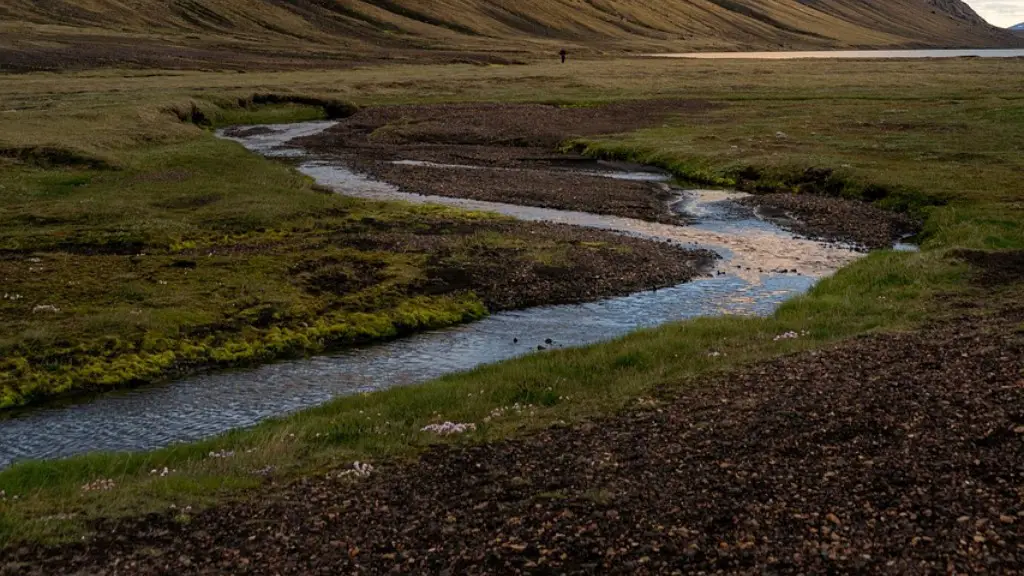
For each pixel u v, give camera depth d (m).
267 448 18.73
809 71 149.88
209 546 14.54
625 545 13.66
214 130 88.56
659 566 12.94
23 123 66.75
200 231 42.16
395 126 88.38
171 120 78.81
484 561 13.51
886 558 12.42
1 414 23.39
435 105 103.06
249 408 23.95
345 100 105.12
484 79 128.88
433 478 17.08
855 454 16.20
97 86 100.75
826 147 68.06
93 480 17.84
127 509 15.88
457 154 74.69
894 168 57.31
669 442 17.98
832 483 15.09
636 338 27.41
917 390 19.11
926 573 11.91
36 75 112.88
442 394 22.48
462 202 53.31
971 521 13.12
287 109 101.19
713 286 35.81
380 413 21.28
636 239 43.25
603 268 37.84
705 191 58.19
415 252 39.31
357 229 43.75
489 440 18.97
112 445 21.47
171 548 14.48
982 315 26.02
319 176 62.41
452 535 14.51
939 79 126.25
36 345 26.84
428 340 30.05
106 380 25.44
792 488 15.10
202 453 19.42
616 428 19.22
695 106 100.31
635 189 58.31
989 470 14.72
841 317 27.91
